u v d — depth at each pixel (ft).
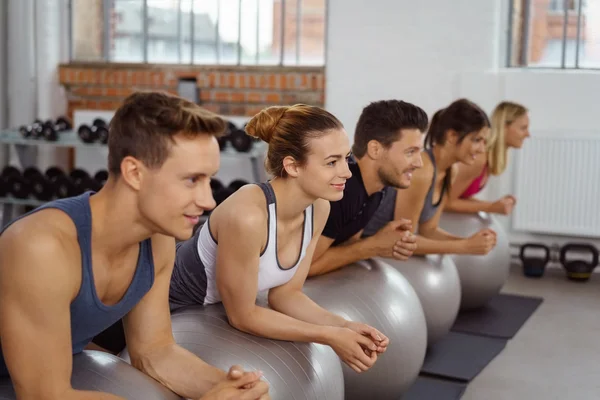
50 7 19.34
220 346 6.68
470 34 16.88
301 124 6.53
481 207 13.16
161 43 19.76
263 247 6.73
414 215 10.29
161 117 4.62
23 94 19.40
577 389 10.14
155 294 5.76
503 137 13.19
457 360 10.97
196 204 4.80
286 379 6.57
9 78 19.47
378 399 8.46
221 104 19.22
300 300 7.36
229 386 5.25
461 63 17.01
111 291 5.26
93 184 16.75
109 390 5.34
